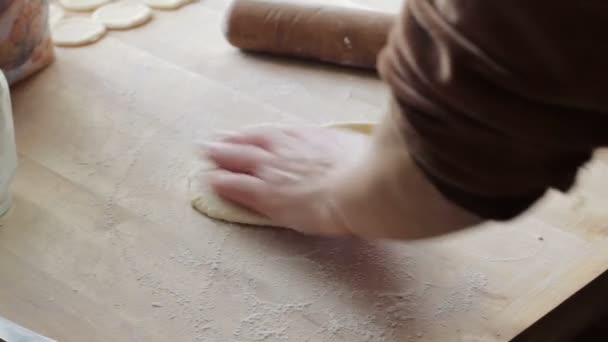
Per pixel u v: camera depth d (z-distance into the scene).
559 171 0.80
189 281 0.99
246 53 1.30
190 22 1.36
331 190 0.97
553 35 0.68
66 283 0.99
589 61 0.69
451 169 0.80
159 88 1.23
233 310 0.97
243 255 1.02
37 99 1.20
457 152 0.78
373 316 0.97
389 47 0.85
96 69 1.25
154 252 1.02
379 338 0.96
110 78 1.24
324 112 1.20
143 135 1.15
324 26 1.25
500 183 0.79
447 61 0.74
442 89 0.75
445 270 1.02
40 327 0.95
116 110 1.19
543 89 0.71
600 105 0.71
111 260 1.01
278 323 0.96
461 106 0.74
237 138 1.10
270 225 1.05
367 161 0.91
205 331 0.95
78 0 1.36
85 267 1.00
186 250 1.02
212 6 1.39
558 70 0.70
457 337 0.96
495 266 1.02
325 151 1.05
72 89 1.22
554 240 1.05
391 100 0.85
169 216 1.06
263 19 1.27
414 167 0.85
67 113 1.18
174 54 1.29
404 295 0.99
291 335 0.95
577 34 0.67
